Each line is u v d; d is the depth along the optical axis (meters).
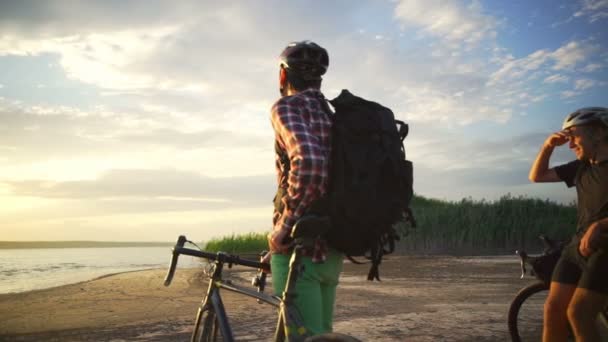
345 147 2.49
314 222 2.30
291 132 2.48
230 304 8.19
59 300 9.16
